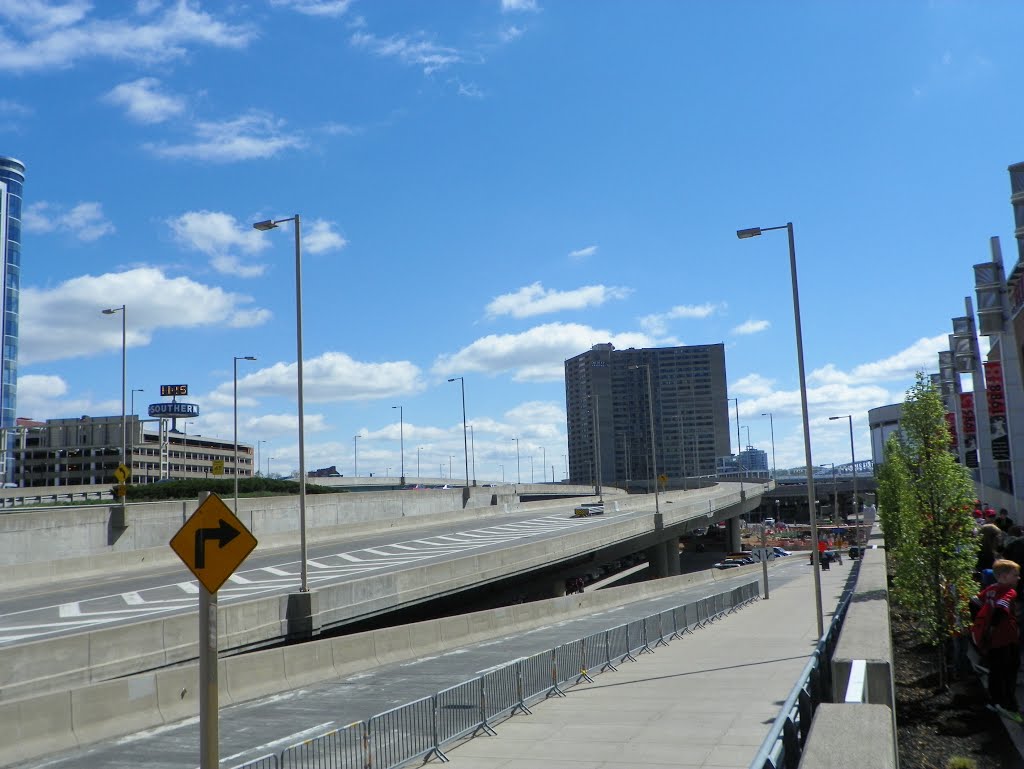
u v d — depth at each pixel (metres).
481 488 87.00
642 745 13.45
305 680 21.83
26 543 39.44
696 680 20.03
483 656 26.44
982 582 15.84
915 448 18.47
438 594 37.12
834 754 5.34
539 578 53.22
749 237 26.98
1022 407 40.16
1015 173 30.27
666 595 49.75
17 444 136.88
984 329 36.28
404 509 72.81
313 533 56.69
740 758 12.30
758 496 118.94
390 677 22.78
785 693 17.62
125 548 44.41
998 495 44.09
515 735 14.88
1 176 177.50
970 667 16.11
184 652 23.28
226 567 8.62
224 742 15.70
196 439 157.00
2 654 18.64
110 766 14.20
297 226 29.39
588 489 138.38
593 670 21.64
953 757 11.58
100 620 27.75
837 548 81.00
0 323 173.25
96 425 81.00
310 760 12.58
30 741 14.99
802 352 25.97
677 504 101.94
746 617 34.78
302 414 29.11
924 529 16.44
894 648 19.73
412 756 13.26
